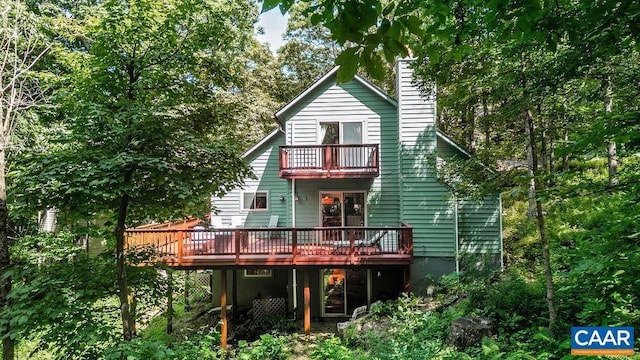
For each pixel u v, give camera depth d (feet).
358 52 5.14
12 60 22.33
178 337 32.78
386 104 38.14
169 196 18.10
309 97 38.65
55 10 32.53
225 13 26.45
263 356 25.38
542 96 16.80
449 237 34.37
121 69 21.71
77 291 16.44
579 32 7.30
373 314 30.14
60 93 21.58
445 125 53.52
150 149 17.13
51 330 15.71
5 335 14.90
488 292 24.86
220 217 42.93
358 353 22.47
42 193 16.17
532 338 18.79
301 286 36.65
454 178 26.55
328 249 31.86
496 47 17.53
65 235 27.71
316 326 34.09
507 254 34.65
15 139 25.58
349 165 36.78
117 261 17.65
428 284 34.09
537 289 23.08
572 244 26.81
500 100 21.97
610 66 13.99
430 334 22.43
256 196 43.11
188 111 22.59
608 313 11.41
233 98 48.75
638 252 8.69
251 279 40.16
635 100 14.79
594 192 8.50
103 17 20.68
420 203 35.01
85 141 17.08
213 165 18.37
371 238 36.45
